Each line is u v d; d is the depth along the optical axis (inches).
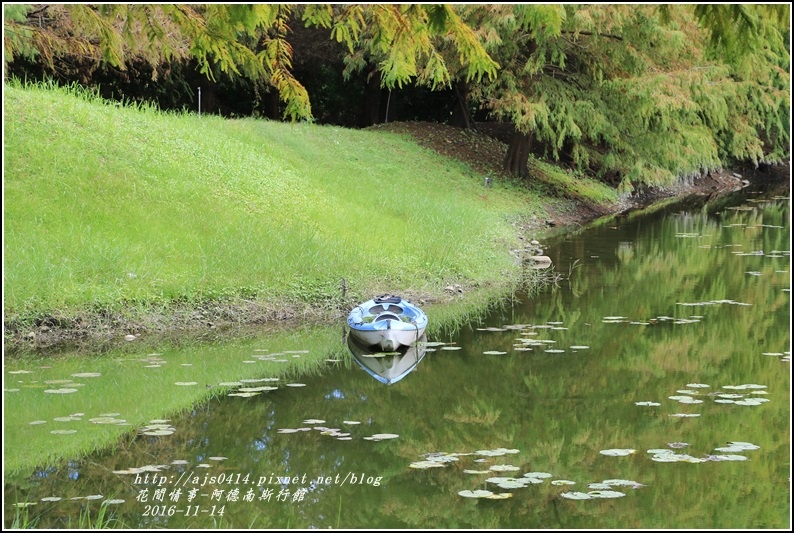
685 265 745.6
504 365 428.1
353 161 963.3
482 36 942.4
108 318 481.1
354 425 340.2
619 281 668.1
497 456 305.6
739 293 624.1
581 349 458.0
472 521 254.5
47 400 362.9
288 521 254.8
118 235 577.6
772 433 325.4
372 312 502.6
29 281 484.1
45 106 725.9
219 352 450.9
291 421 343.9
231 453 307.6
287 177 792.9
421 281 613.3
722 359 438.9
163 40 311.9
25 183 600.4
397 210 805.2
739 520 254.2
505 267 705.6
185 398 372.5
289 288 553.6
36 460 297.9
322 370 422.9
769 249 843.4
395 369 424.8
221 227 627.8
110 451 307.9
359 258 619.5
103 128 727.7
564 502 264.8
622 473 287.6
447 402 371.6
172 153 740.0
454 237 737.0
